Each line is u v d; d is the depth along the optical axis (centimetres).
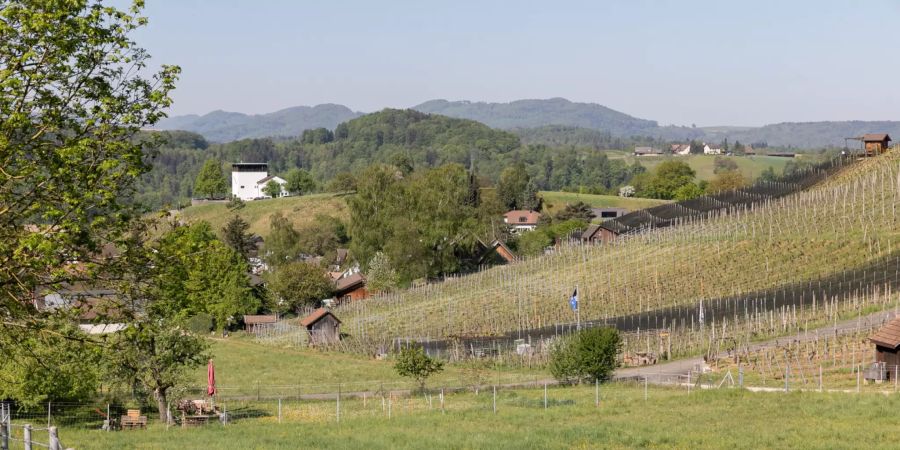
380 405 5994
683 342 7875
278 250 16925
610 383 6500
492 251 16238
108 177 2502
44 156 2517
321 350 9788
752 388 5481
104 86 2591
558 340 7369
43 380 4997
